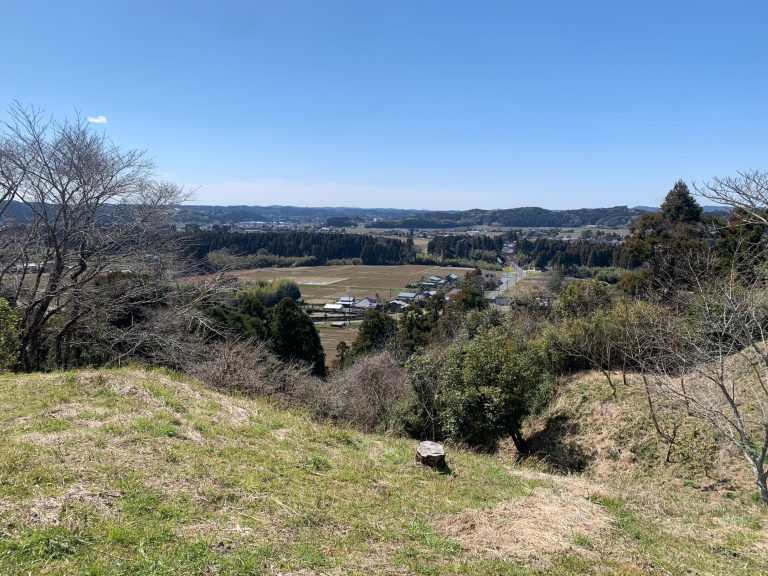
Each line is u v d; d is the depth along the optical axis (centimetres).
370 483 571
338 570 365
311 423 797
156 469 473
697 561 458
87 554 325
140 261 1448
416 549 420
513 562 414
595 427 1126
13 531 331
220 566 339
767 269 776
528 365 1166
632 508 596
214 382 1086
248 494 466
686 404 737
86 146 1347
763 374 984
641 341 1176
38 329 1315
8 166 1241
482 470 701
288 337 2495
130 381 766
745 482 791
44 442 493
